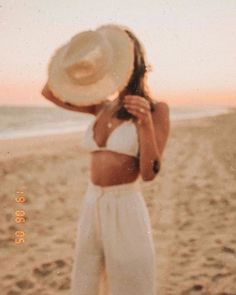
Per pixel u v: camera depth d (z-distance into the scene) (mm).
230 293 3660
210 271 4031
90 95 2289
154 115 2312
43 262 4285
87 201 2354
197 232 5004
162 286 3746
